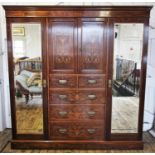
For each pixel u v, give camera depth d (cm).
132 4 313
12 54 272
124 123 285
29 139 288
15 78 278
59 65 273
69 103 280
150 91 334
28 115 285
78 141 286
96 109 281
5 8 260
